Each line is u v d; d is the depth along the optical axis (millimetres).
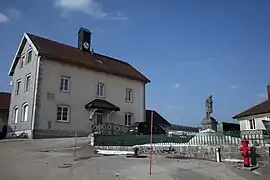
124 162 12961
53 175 10055
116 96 33688
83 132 29641
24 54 31391
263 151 12945
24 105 29047
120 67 36688
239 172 11203
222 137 14141
